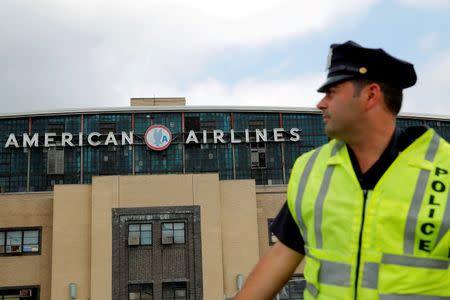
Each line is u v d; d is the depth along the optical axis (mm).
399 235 1940
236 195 40781
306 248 2191
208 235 39344
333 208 2059
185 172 51969
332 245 2053
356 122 2064
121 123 52500
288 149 53438
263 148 53281
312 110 53969
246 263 39812
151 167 51844
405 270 1913
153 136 51781
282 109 53750
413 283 1903
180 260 38906
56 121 52250
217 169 52344
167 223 39406
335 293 2012
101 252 38656
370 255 1949
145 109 52469
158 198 39594
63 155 51688
